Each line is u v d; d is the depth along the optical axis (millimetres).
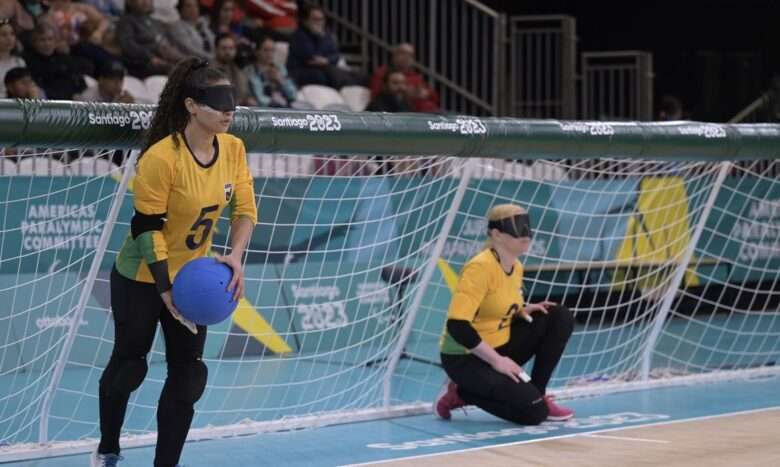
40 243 16750
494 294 12719
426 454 11297
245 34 24812
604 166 21406
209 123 8930
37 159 17922
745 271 23750
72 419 13188
